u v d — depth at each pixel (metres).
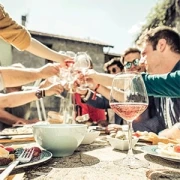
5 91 2.93
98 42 13.77
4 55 11.14
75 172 0.69
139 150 1.03
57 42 13.05
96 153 0.96
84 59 1.86
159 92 1.26
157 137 1.21
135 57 3.03
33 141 1.24
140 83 0.88
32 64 12.19
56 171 0.70
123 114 0.87
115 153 0.96
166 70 2.22
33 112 8.08
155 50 2.22
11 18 1.54
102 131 1.60
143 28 7.93
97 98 2.86
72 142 0.89
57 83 1.95
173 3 7.53
